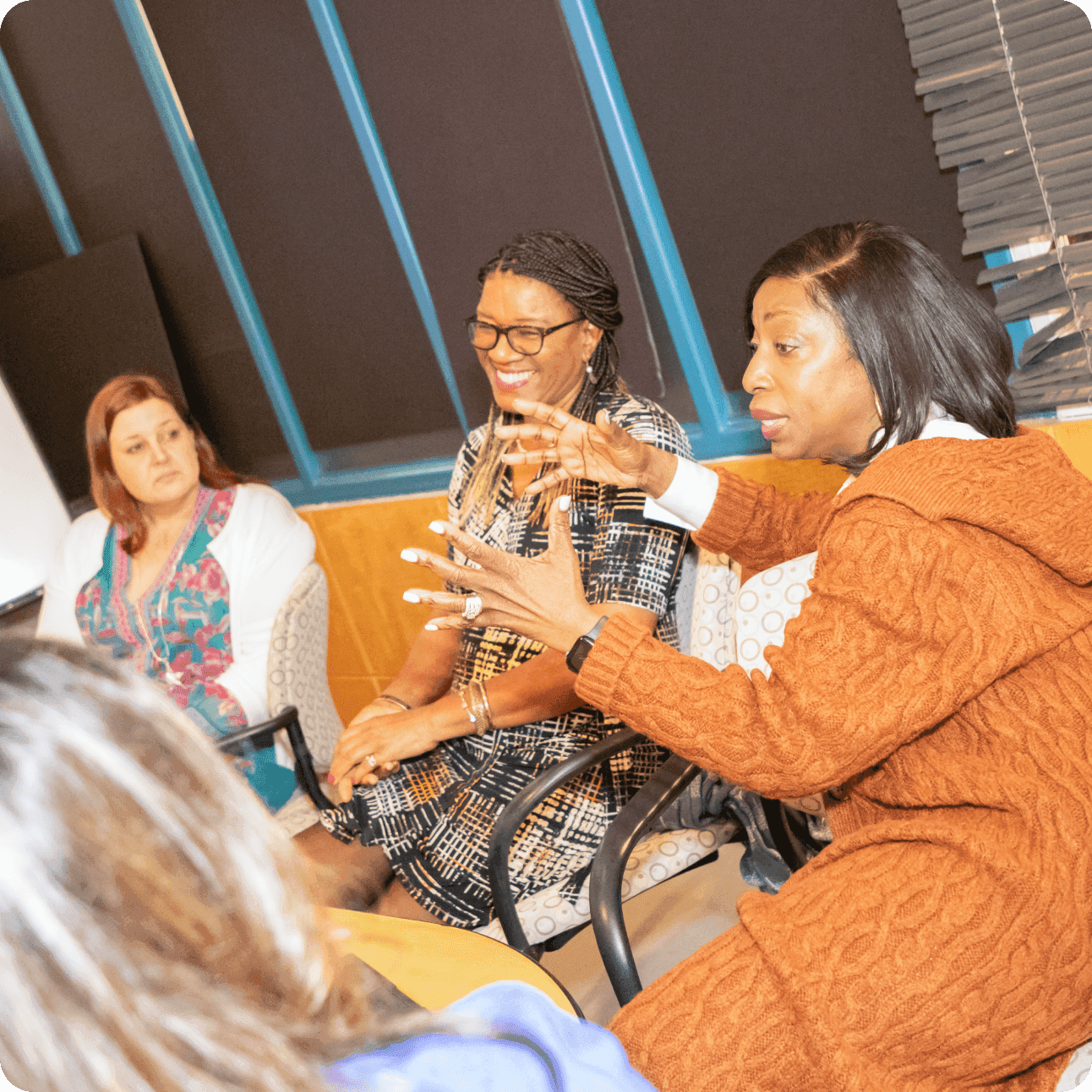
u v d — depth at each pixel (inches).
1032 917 36.2
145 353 130.7
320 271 117.6
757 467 94.3
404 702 74.0
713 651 68.1
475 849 63.7
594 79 89.4
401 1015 19.3
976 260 77.5
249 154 115.3
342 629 132.0
